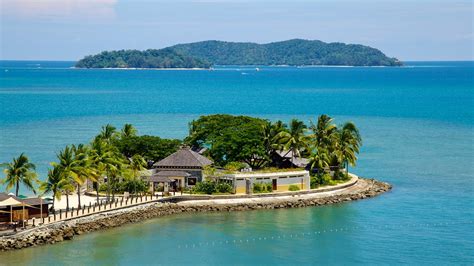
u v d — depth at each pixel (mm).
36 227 114000
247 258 109562
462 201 147000
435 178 173250
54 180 120500
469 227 126500
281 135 162625
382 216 135125
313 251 113188
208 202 141500
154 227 126188
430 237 120000
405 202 146625
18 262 103625
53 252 109062
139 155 151875
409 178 173500
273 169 158000
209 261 107938
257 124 169625
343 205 144625
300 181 152250
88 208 125750
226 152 163125
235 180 146250
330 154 162250
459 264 105875
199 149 171250
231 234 122562
